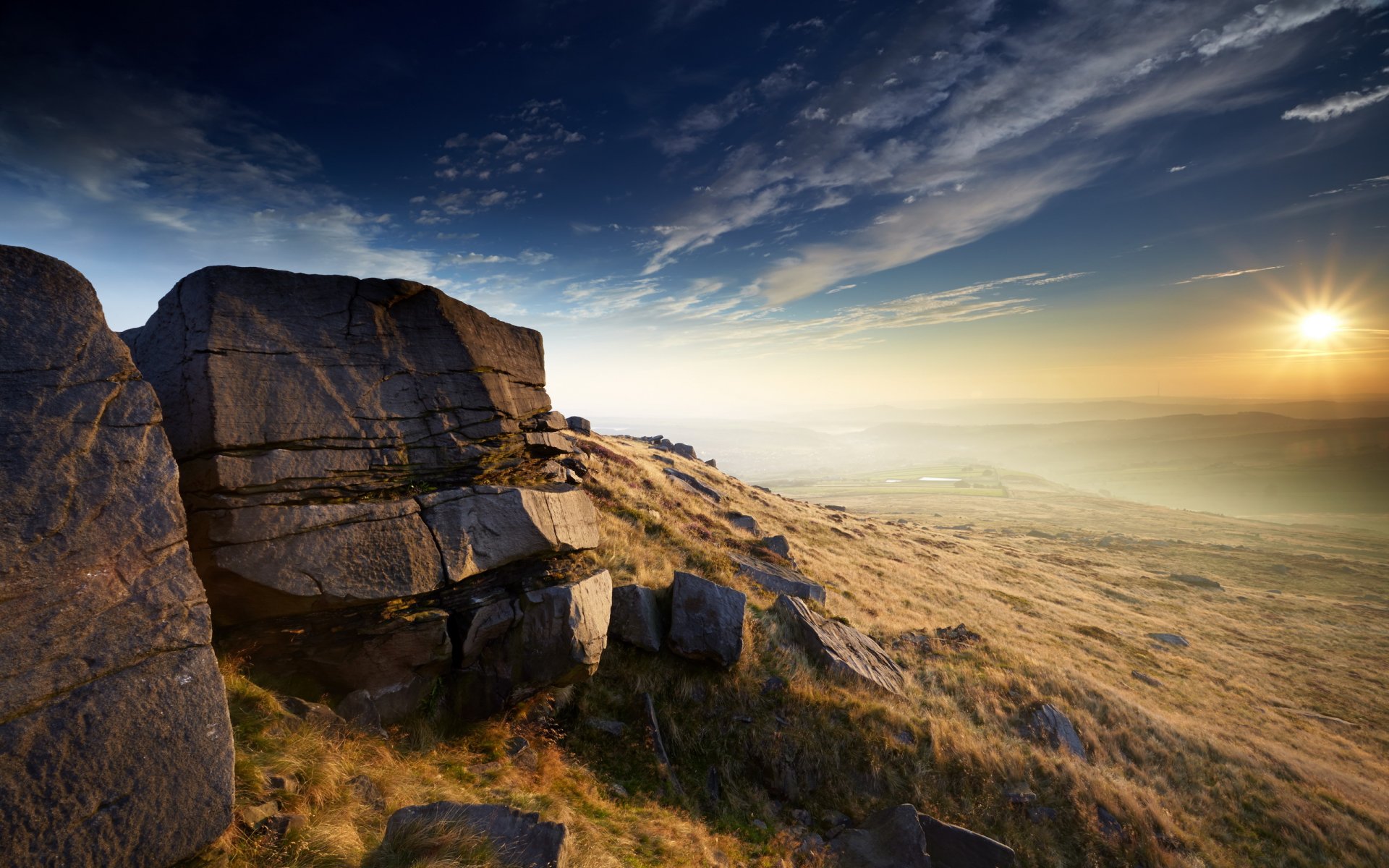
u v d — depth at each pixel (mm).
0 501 5094
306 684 9125
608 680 13945
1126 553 85375
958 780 14062
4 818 4398
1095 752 17734
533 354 15312
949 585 40250
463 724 10906
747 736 13789
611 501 24859
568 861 6609
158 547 6086
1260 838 15352
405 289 11148
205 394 8148
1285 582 69125
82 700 5059
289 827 6055
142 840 5047
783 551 30344
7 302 5680
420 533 10023
